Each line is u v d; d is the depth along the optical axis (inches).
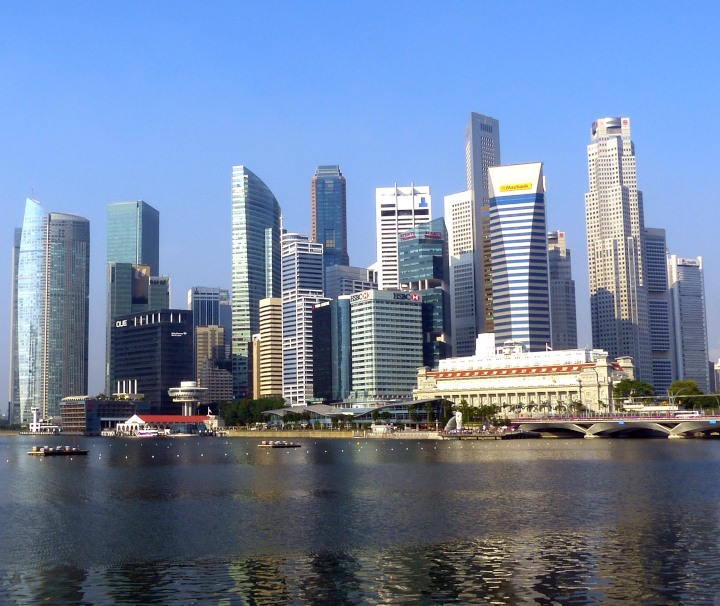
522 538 4726.9
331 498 6594.5
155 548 4581.7
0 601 3590.1
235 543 4692.4
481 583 3762.3
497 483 7475.4
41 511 6072.8
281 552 4441.4
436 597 3567.9
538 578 3826.3
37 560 4318.4
